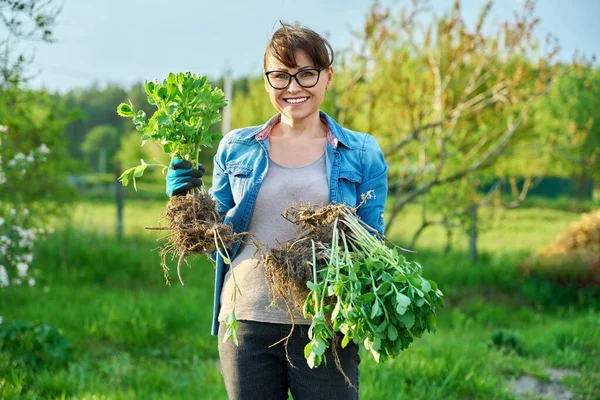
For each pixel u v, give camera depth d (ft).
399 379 16.01
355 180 8.31
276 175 8.30
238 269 8.28
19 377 14.99
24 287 24.88
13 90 22.53
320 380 8.00
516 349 20.39
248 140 8.54
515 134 33.22
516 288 31.04
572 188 81.76
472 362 17.92
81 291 25.95
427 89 29.40
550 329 23.02
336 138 8.39
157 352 18.54
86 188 85.05
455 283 31.65
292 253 7.61
